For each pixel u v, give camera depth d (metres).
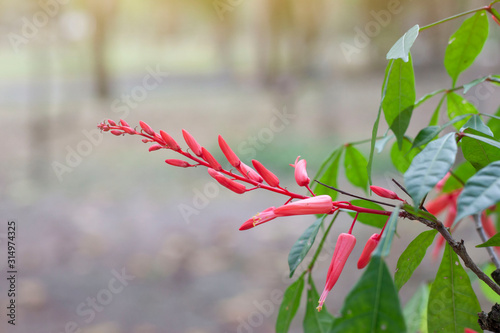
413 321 1.58
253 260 5.80
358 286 0.64
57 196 8.34
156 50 33.75
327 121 12.37
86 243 6.25
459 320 1.06
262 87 19.28
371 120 13.09
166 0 21.19
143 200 8.09
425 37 19.36
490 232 1.37
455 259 1.04
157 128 13.36
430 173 0.74
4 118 14.83
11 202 8.04
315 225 1.02
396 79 1.06
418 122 11.42
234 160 1.01
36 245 6.30
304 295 4.67
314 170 8.56
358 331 0.63
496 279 0.86
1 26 15.09
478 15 1.19
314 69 16.48
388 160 7.79
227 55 27.59
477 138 0.88
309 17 15.66
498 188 0.64
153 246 6.21
